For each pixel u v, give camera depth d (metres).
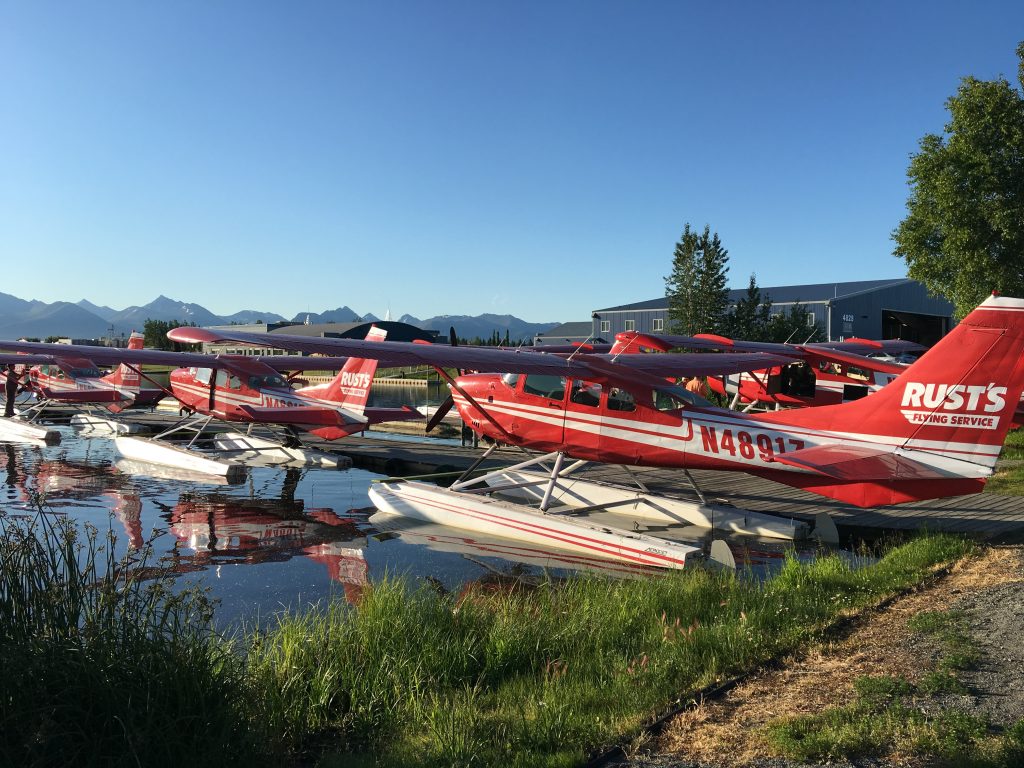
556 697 4.07
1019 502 10.15
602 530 8.55
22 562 3.78
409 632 4.94
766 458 8.27
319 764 3.46
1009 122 19.11
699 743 3.50
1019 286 19.88
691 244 38.34
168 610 3.86
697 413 8.73
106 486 12.63
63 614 3.58
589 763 3.32
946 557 6.98
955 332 7.21
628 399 9.13
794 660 4.56
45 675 3.09
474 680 4.61
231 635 5.66
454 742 3.48
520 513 9.30
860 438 7.77
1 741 2.91
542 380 9.78
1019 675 4.11
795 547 8.69
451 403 10.83
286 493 12.23
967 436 7.17
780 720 3.63
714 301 37.84
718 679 4.30
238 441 16.52
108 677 3.18
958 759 3.15
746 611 5.48
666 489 11.61
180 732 3.20
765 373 17.55
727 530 9.50
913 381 7.45
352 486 12.92
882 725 3.49
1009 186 19.42
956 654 4.39
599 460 9.43
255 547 8.82
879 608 5.54
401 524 10.12
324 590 7.14
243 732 3.35
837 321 42.62
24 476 13.52
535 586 7.29
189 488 12.55
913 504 10.21
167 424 21.30
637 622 5.51
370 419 14.39
